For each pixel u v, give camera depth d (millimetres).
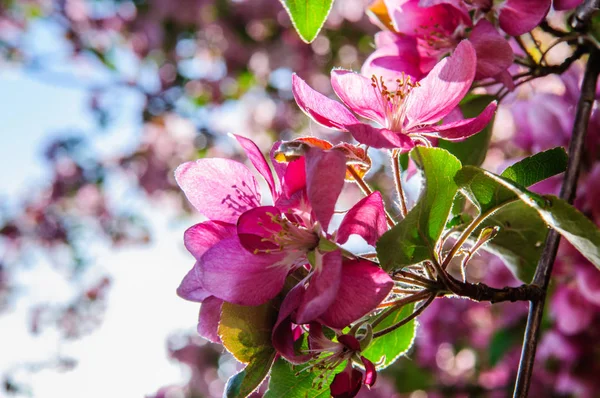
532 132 342
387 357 264
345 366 234
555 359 469
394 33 295
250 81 839
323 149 216
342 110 232
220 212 236
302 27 258
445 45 282
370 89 243
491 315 648
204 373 916
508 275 371
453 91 236
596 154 323
